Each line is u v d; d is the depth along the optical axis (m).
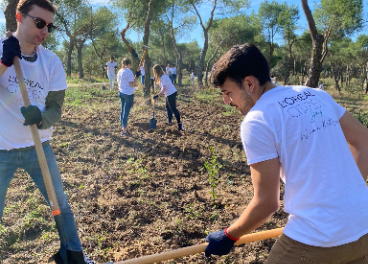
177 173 5.15
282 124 1.57
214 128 8.10
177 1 19.22
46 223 3.54
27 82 2.39
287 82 32.16
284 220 3.88
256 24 29.58
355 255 1.58
